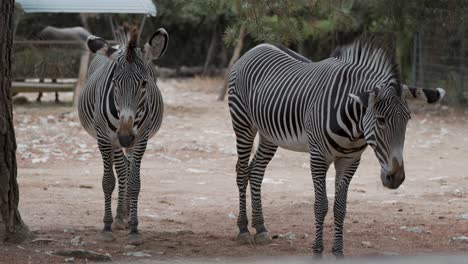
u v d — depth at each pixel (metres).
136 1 32.88
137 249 12.97
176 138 27.53
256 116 13.43
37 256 12.04
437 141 27.47
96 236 13.80
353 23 27.16
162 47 12.80
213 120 32.62
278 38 17.81
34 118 31.59
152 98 13.56
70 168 22.09
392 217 16.28
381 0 33.50
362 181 20.83
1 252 12.11
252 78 13.77
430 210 17.12
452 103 35.72
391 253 12.51
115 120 12.89
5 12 12.54
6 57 12.62
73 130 28.80
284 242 13.84
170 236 14.10
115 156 14.37
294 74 12.82
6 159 12.71
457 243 13.77
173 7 47.50
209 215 16.36
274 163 23.41
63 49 35.59
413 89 11.06
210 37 53.28
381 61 11.38
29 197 17.70
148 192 18.80
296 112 12.24
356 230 14.96
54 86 35.38
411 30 35.72
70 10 32.44
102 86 13.28
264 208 17.20
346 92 11.38
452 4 33.38
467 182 20.72
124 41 14.40
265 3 17.66
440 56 36.03
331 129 11.37
